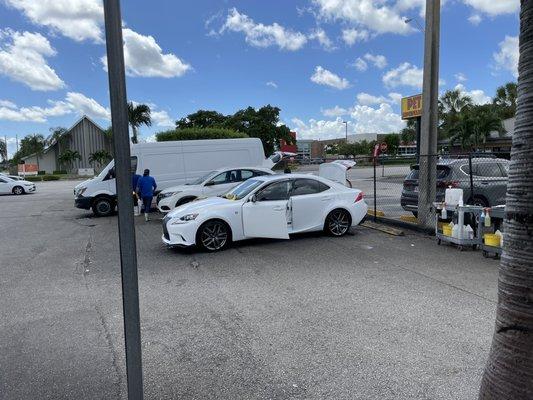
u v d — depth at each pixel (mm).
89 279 6762
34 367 3836
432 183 9953
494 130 41938
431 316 4750
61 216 15953
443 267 6898
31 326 4816
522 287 1948
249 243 9094
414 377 3467
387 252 8062
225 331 4508
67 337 4488
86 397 3330
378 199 15508
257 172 13578
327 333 4367
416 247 8484
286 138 57125
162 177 15445
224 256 7984
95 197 15539
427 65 9836
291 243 9016
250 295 5676
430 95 9844
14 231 12375
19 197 26984
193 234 8211
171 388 3408
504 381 2002
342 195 9602
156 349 4117
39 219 15172
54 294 6000
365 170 38125
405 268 6867
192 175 15711
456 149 45281
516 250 1974
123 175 2107
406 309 4984
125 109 2078
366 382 3418
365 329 4441
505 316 2021
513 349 1977
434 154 9844
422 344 4055
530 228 1923
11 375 3697
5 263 8094
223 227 8445
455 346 3998
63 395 3367
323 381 3453
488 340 4109
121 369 3770
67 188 35906
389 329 4426
